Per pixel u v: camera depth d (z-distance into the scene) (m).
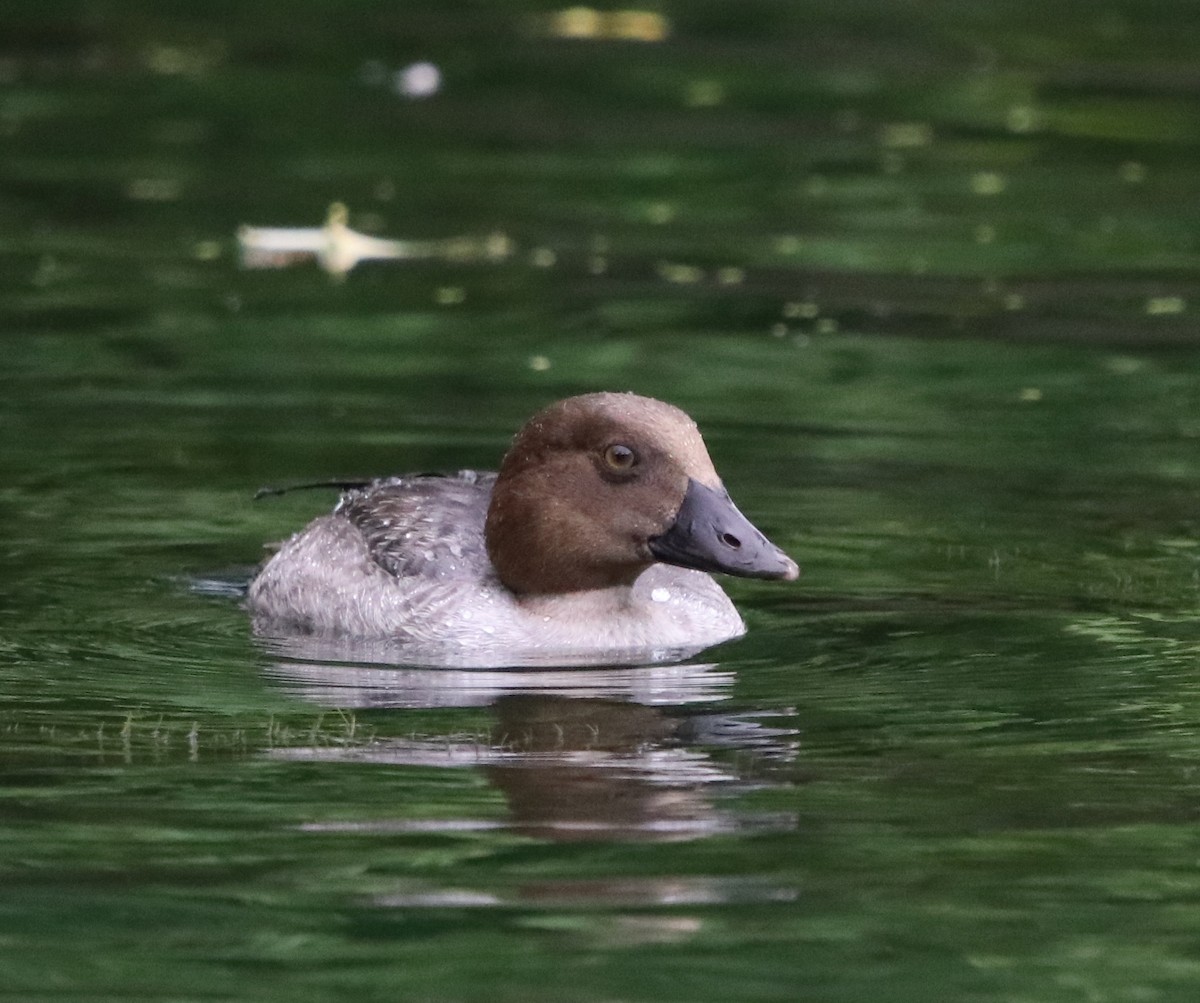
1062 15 33.56
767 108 28.66
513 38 32.44
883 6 34.31
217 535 14.87
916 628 13.02
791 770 10.52
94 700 11.63
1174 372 18.58
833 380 18.31
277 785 10.30
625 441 12.65
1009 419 17.27
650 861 9.42
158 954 8.52
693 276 21.77
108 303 20.53
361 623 13.20
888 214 24.06
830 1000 8.20
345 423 17.06
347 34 32.56
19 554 14.30
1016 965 8.45
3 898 9.02
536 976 8.38
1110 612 13.27
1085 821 9.86
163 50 31.48
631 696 11.80
